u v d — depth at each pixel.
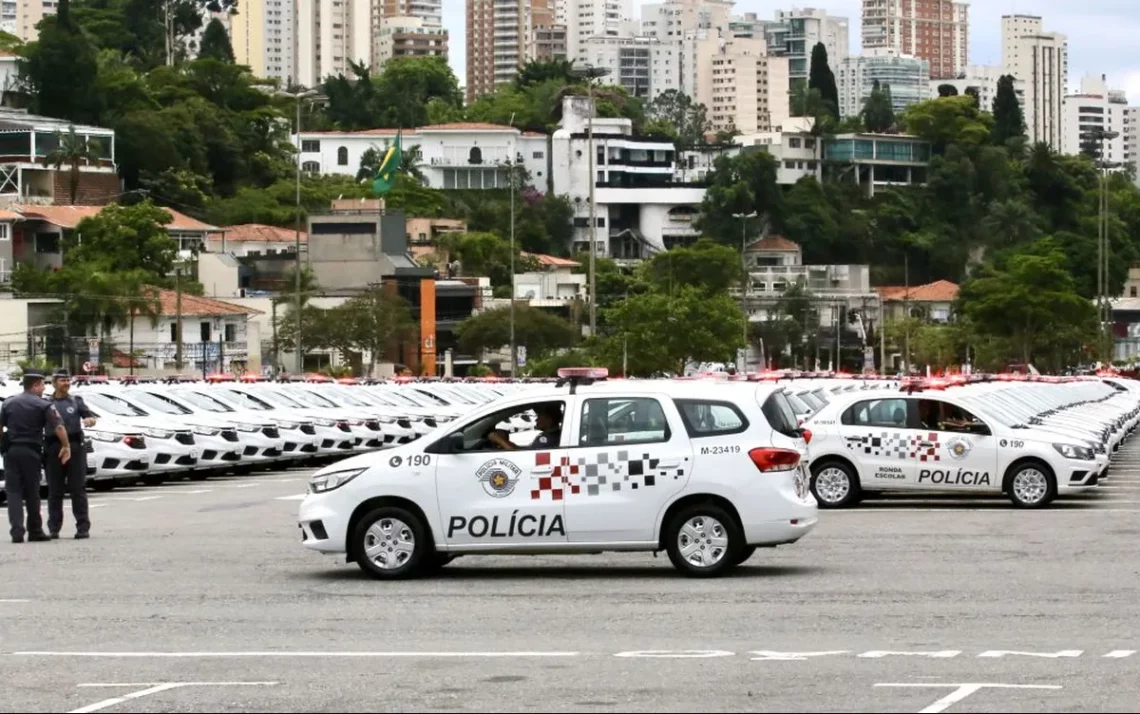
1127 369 114.81
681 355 88.06
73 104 141.00
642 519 19.19
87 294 90.38
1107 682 12.64
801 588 18.23
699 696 12.25
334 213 118.12
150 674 13.55
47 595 18.31
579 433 19.34
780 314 141.38
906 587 18.22
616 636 15.09
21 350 86.38
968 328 125.25
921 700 12.02
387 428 43.84
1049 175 183.12
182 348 91.88
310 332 97.19
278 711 12.01
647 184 180.38
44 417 24.11
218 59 174.00
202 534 24.97
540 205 172.25
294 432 40.41
